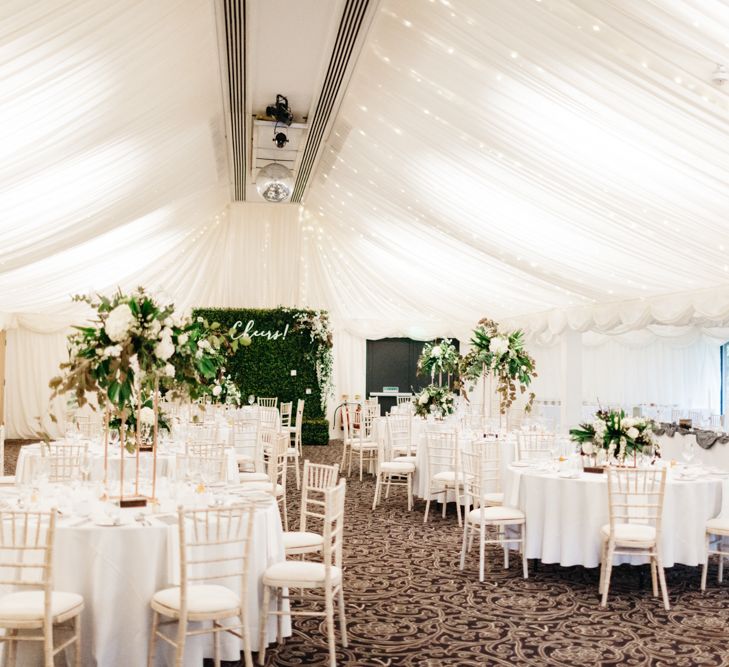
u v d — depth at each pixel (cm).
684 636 513
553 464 698
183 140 932
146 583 421
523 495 663
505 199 848
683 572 682
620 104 576
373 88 817
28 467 695
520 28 567
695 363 1786
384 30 705
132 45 620
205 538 430
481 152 774
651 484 609
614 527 586
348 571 673
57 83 594
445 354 1175
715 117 525
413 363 1870
